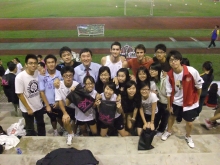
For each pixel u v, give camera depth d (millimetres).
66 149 3734
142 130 4469
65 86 4617
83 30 18641
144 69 4656
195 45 16516
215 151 4230
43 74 4875
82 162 3451
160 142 4512
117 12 28844
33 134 5051
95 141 4500
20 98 4590
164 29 21016
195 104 4289
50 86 4844
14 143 4414
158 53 5191
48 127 6020
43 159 3561
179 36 18812
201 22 23812
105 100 4559
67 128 4578
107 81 4688
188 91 4207
